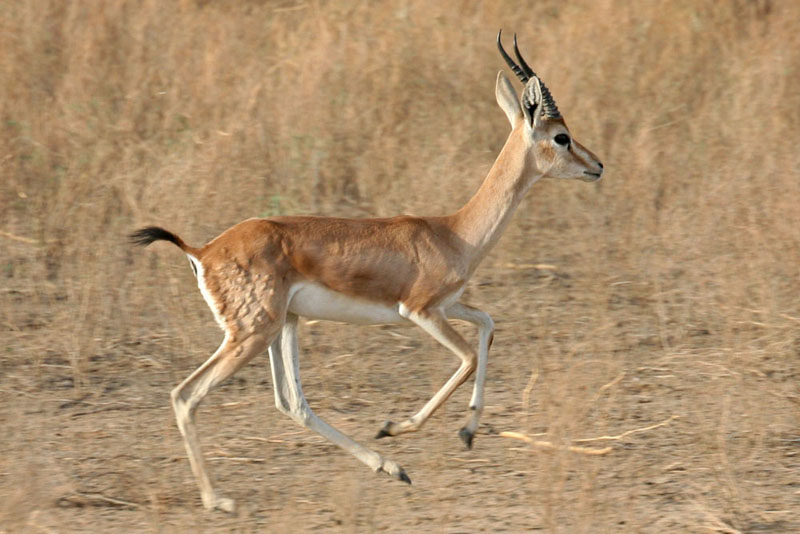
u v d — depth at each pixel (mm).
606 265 27703
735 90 35562
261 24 39812
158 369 22641
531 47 37938
